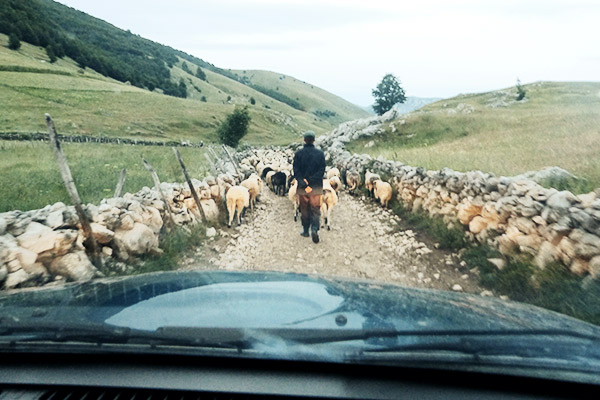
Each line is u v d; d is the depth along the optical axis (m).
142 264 5.31
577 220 4.58
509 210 5.89
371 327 1.28
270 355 1.08
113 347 1.09
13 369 1.09
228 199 8.96
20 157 14.20
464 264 6.03
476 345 1.19
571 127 20.89
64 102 55.41
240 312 1.34
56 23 178.88
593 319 3.76
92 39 184.38
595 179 7.62
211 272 1.94
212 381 1.05
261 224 9.23
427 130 29.80
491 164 11.73
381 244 7.53
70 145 19.17
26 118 41.97
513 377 1.06
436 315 1.45
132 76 136.50
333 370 1.09
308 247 7.34
